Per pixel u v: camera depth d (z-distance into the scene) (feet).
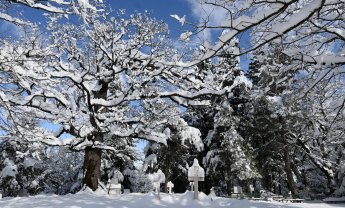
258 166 116.57
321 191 140.36
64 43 68.64
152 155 117.91
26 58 35.55
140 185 125.08
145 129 71.72
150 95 68.85
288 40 30.55
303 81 35.50
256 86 106.93
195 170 52.16
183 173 129.80
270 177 125.18
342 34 27.32
